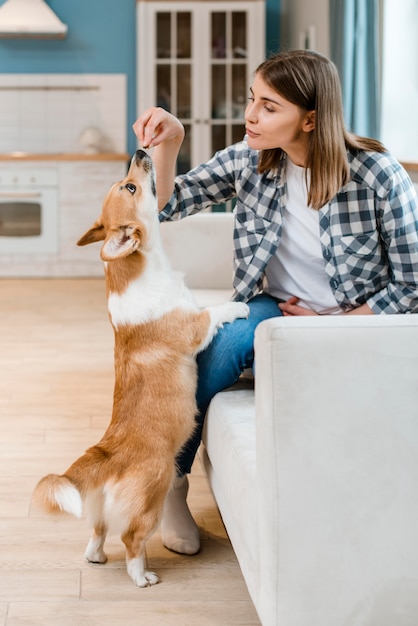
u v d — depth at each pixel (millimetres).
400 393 1396
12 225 6312
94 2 6723
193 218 3258
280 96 1756
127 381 1854
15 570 1928
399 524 1423
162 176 2039
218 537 2127
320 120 1758
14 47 6730
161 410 1810
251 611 1767
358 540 1418
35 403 3221
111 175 6309
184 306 1871
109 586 1860
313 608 1426
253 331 1899
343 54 3920
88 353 4047
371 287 1943
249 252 2021
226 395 1905
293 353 1364
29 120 6812
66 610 1759
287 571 1409
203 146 6484
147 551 2043
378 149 1846
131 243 1778
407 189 1823
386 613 1451
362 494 1408
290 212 1961
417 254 1839
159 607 1776
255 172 1988
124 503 1768
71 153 6844
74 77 6785
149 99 6402
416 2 4031
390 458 1406
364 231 1858
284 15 6762
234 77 6418
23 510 2248
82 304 5309
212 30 6355
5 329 4551
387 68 4062
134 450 1782
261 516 1432
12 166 6230
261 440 1411
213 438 1821
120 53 6785
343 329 1379
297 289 2039
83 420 3023
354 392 1385
